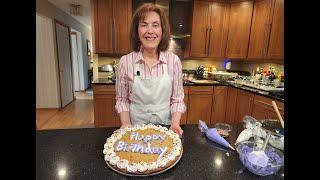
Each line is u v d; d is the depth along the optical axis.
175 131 1.08
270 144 0.84
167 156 0.78
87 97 5.49
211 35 3.26
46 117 3.77
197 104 3.02
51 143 0.93
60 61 4.20
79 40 6.03
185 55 3.38
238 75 3.47
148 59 1.29
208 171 0.75
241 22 3.14
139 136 0.93
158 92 1.27
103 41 2.98
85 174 0.71
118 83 1.32
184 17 3.32
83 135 1.03
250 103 2.61
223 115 3.13
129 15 2.96
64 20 4.54
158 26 1.17
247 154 0.76
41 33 3.87
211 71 3.56
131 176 0.71
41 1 3.39
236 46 3.24
